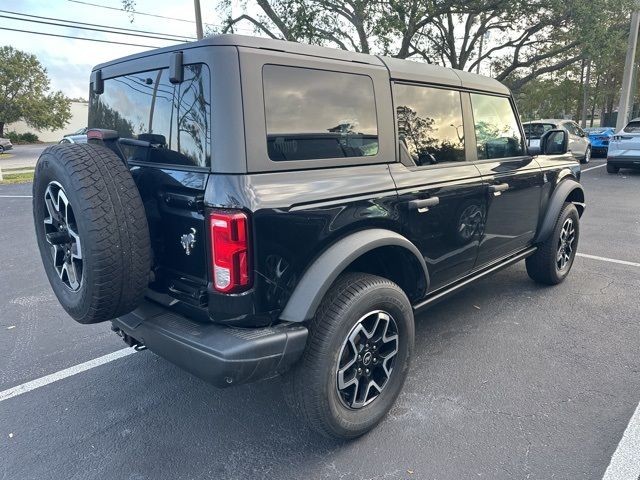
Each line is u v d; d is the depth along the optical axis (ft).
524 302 14.30
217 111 6.63
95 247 6.77
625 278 16.20
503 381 10.12
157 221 7.78
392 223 8.61
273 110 6.99
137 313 8.05
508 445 8.16
